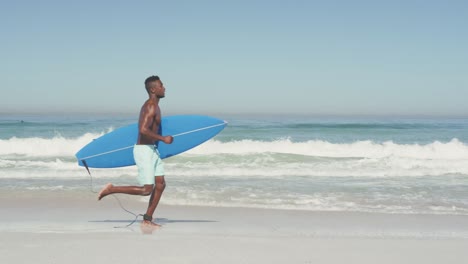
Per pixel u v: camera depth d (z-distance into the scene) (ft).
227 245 14.62
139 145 17.43
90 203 25.08
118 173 35.27
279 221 20.81
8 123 102.17
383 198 26.96
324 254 13.78
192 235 16.63
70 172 35.70
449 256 13.79
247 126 92.02
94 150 19.62
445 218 21.89
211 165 40.29
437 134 80.53
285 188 30.04
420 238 17.20
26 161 42.06
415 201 26.20
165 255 13.17
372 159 43.83
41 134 74.84
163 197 26.76
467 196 27.81
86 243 14.60
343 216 22.13
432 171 37.58
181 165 40.09
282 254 13.64
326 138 71.82
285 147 53.57
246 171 36.83
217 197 26.86
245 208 23.93
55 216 21.59
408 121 138.72
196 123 20.47
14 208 23.56
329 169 38.42
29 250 13.57
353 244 15.28
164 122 20.25
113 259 12.66
